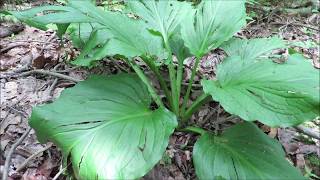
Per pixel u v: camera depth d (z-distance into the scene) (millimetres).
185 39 682
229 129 614
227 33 682
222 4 717
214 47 677
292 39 1056
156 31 692
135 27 687
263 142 580
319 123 746
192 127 676
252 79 567
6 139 667
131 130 550
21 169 610
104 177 506
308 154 678
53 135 557
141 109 609
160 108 592
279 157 554
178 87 702
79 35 753
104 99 613
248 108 518
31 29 1006
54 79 811
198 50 678
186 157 648
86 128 558
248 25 1120
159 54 682
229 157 549
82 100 606
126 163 511
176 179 614
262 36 1064
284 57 778
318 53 984
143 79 660
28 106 738
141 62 862
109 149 527
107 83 644
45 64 859
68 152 544
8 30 971
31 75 822
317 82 528
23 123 699
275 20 1171
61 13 625
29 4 1143
